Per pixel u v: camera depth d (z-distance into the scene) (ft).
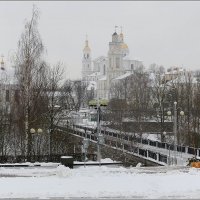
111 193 67.72
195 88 347.77
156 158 157.79
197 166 110.01
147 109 297.33
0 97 208.74
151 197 65.46
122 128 240.94
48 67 193.98
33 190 69.51
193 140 200.54
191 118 241.96
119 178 79.71
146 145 207.72
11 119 172.24
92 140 202.49
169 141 226.79
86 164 122.31
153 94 333.01
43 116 167.12
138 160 165.48
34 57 152.56
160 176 82.23
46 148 163.63
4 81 213.46
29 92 149.79
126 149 185.88
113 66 565.53
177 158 156.97
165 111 281.95
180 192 68.33
